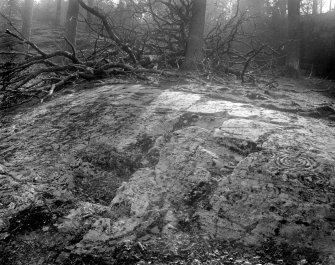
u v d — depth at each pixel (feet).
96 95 17.30
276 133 10.63
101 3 46.19
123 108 14.47
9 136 13.52
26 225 8.00
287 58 40.32
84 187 9.85
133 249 6.66
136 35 32.17
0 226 7.91
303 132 10.85
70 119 14.42
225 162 9.39
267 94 20.85
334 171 8.15
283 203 7.28
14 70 21.59
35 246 7.37
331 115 14.57
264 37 49.83
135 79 22.48
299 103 18.04
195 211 7.66
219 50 33.71
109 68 23.94
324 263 5.78
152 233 7.15
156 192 8.51
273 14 53.72
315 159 8.78
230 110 13.19
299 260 5.97
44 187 9.59
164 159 10.02
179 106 14.06
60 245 7.33
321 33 48.19
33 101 19.47
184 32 31.58
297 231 6.58
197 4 27.27
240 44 49.96
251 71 33.22
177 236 6.97
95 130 12.80
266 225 6.83
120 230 7.32
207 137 10.76
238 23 32.96
